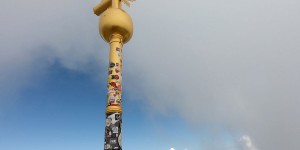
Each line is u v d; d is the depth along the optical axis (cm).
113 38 3369
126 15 3475
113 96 3009
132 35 3578
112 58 3244
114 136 2825
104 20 3391
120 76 3177
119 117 2933
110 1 3675
